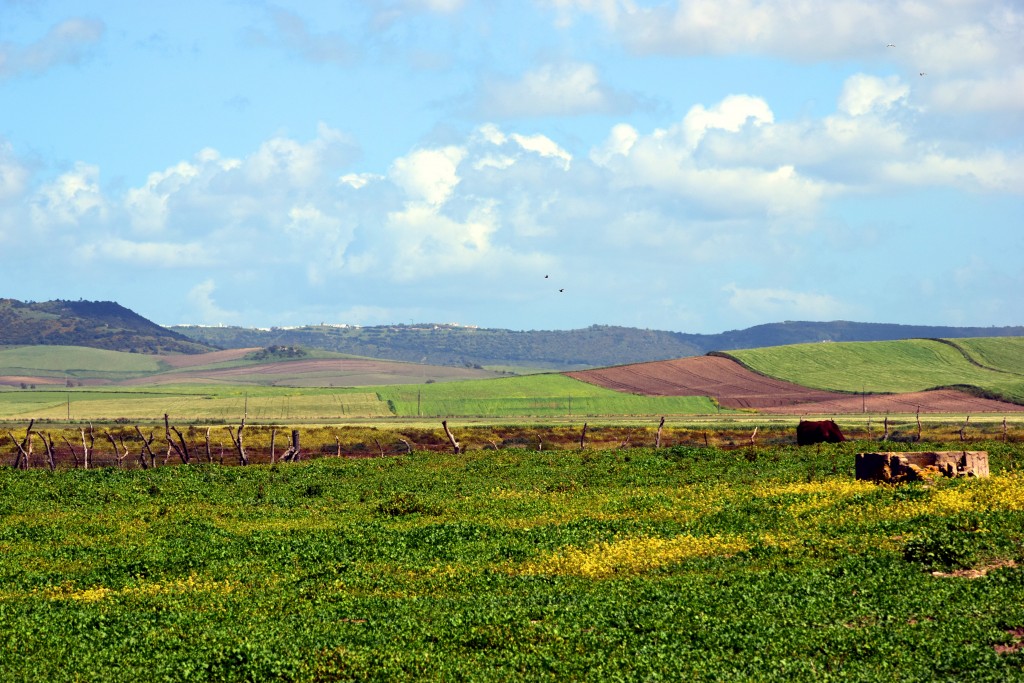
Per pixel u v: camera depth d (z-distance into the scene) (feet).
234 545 167.43
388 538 170.19
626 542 161.68
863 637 102.83
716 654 100.89
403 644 107.55
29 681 99.30
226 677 100.01
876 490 190.29
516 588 134.21
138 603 130.21
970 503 169.17
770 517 174.60
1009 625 103.91
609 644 105.09
